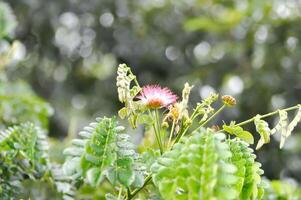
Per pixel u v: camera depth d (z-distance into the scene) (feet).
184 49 25.29
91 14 25.35
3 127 9.92
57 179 7.21
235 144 5.07
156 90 5.49
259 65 22.00
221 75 22.43
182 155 4.41
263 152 19.34
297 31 21.90
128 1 25.63
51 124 22.58
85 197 8.13
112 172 4.76
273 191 8.57
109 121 4.99
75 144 4.85
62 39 25.66
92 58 26.05
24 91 15.21
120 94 5.33
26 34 24.07
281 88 21.27
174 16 25.89
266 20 22.09
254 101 21.02
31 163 6.95
